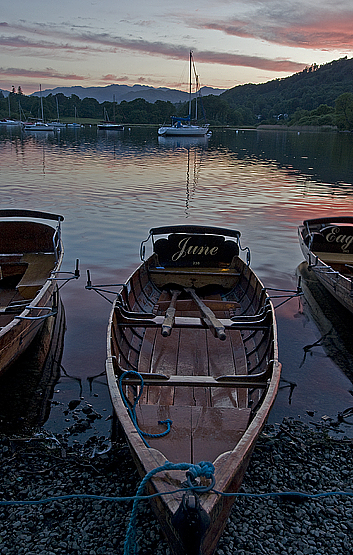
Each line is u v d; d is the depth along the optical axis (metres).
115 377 5.45
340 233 13.40
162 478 3.73
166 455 4.85
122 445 6.08
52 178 29.84
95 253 14.71
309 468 5.76
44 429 6.38
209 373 7.00
